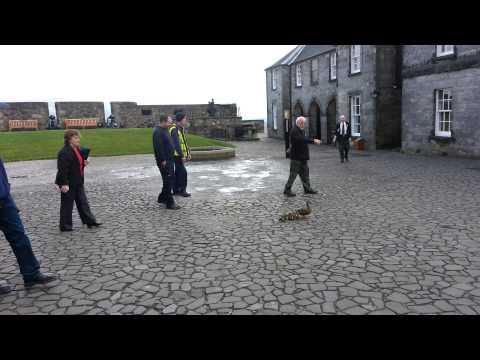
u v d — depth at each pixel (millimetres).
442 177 10766
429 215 6789
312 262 4727
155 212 7668
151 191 10047
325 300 3736
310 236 5777
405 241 5430
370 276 4270
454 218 6539
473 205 7402
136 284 4250
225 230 6227
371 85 20047
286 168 14109
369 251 5062
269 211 7438
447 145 16109
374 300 3715
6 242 5977
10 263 5098
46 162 16812
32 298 3998
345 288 3986
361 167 13539
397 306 3592
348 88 22312
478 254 4859
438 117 16688
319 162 15422
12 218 4148
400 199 8125
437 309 3525
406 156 16812
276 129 34625
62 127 29844
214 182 11203
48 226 6836
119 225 6766
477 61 14422
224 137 33844
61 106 29953
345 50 22281
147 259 5016
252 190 9766
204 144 23219
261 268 4582
